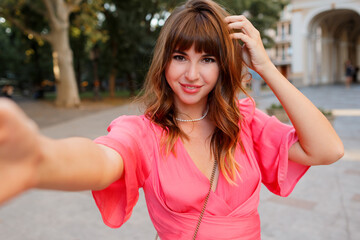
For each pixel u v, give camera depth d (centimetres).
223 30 106
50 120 1188
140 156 101
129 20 2012
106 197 96
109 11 2092
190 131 116
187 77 106
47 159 46
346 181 441
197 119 117
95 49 2009
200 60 108
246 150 115
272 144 120
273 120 124
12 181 39
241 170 110
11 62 3516
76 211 360
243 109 126
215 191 108
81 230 314
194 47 104
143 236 302
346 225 315
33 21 1975
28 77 3391
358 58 4100
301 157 114
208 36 103
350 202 370
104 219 96
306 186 425
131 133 99
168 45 106
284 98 107
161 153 105
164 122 110
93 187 66
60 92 1694
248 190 111
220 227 101
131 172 88
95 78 2052
